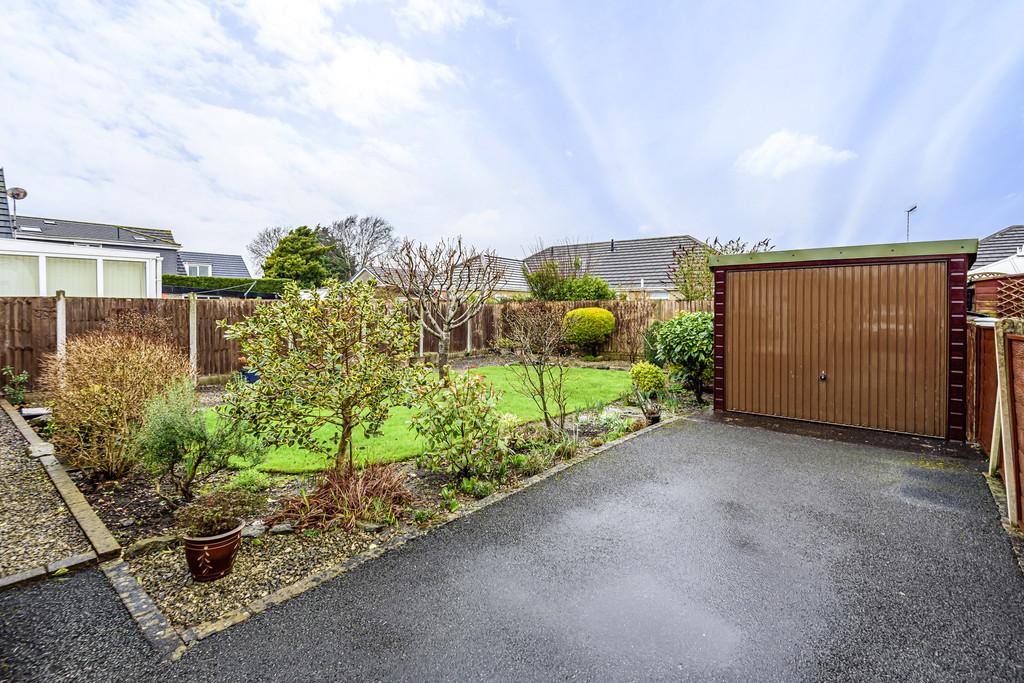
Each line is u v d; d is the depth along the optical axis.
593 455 5.73
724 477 5.04
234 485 4.14
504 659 2.48
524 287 26.78
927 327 6.50
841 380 7.11
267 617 2.80
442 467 4.98
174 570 3.25
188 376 5.75
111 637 2.62
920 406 6.57
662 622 2.77
